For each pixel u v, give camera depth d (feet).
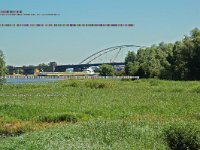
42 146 82.38
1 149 82.53
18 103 160.45
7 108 151.33
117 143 85.87
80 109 150.61
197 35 430.20
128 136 92.99
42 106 158.92
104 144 86.07
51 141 86.28
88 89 258.57
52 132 96.07
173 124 95.04
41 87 290.15
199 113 136.67
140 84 311.88
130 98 189.57
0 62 246.88
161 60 500.33
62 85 304.09
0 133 119.44
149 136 92.84
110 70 616.80
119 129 97.81
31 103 169.48
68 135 92.17
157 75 467.11
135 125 103.45
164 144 87.30
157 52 538.06
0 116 141.69
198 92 222.28
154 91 235.20
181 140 87.66
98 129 98.53
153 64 482.69
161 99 182.91
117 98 190.39
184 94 205.16
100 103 169.78
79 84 295.48
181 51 415.44
